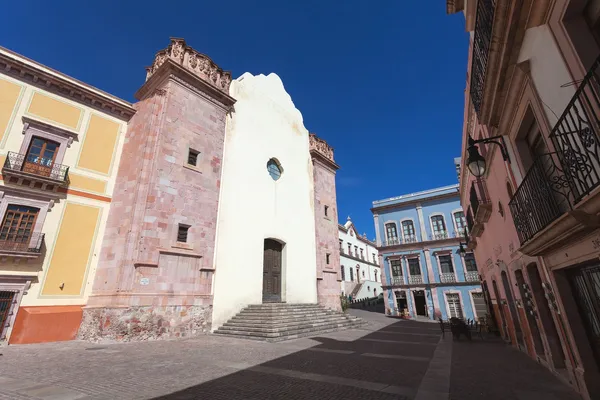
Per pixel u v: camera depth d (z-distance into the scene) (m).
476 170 6.05
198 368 7.12
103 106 15.02
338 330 15.90
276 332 12.45
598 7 3.49
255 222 18.09
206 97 16.61
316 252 22.80
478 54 6.12
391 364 7.69
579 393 5.16
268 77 23.64
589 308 4.94
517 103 5.56
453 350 9.97
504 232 9.23
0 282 10.75
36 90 13.01
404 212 31.39
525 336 8.93
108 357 8.36
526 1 4.13
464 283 26.55
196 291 13.79
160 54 16.83
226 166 17.05
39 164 12.48
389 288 30.14
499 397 5.10
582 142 3.21
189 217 14.24
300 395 5.18
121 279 11.66
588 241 4.09
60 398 4.92
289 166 22.56
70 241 12.70
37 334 11.07
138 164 13.74
